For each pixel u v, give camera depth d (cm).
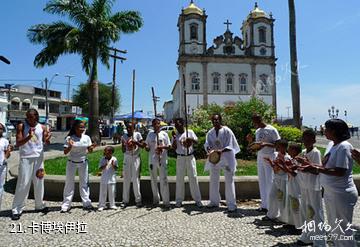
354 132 4134
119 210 618
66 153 617
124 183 662
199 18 4659
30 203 669
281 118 4100
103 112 4916
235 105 1408
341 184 347
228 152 627
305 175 430
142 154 1338
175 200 698
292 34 1455
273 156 596
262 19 4788
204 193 716
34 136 590
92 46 1803
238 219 552
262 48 4769
